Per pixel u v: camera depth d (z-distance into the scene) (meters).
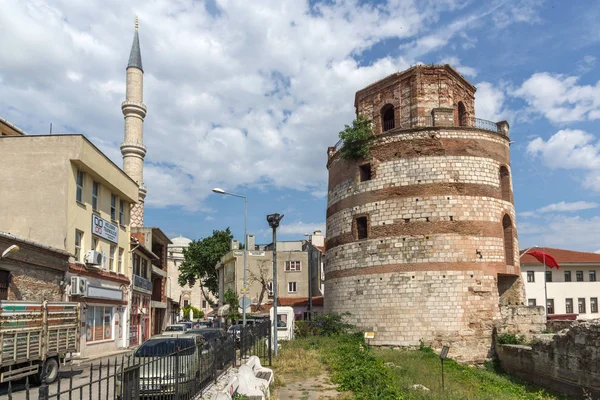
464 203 34.56
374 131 40.19
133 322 40.44
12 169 28.33
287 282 67.06
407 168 35.66
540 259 59.19
